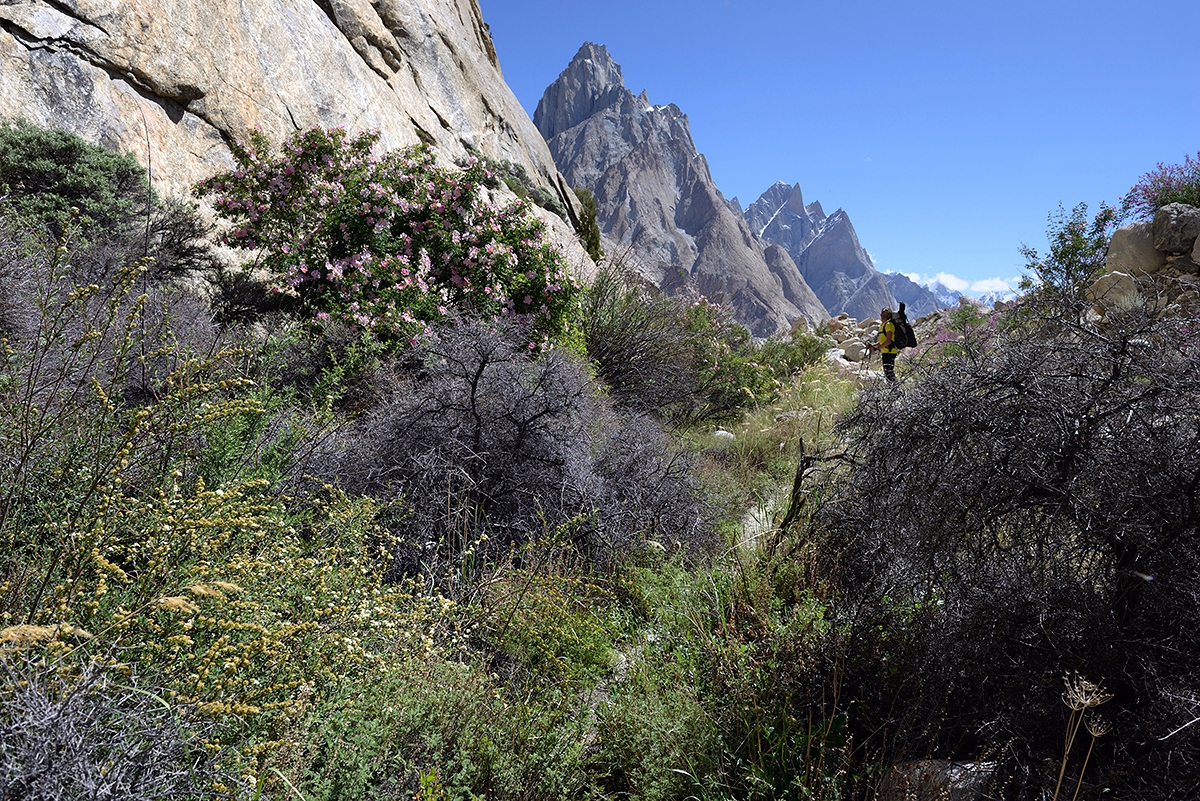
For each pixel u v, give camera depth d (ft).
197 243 27.02
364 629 8.45
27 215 19.07
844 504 10.97
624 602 12.96
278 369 17.15
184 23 34.30
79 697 4.57
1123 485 7.09
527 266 24.38
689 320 35.63
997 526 7.91
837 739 8.46
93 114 28.86
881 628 9.37
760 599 11.35
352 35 52.60
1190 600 6.92
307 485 12.34
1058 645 7.37
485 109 74.28
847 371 38.52
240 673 6.30
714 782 7.76
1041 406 7.52
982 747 7.89
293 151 25.89
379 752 6.98
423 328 20.20
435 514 12.98
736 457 23.59
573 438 15.40
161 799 4.90
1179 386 7.10
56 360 9.84
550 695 9.25
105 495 6.88
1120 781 6.63
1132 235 33.17
